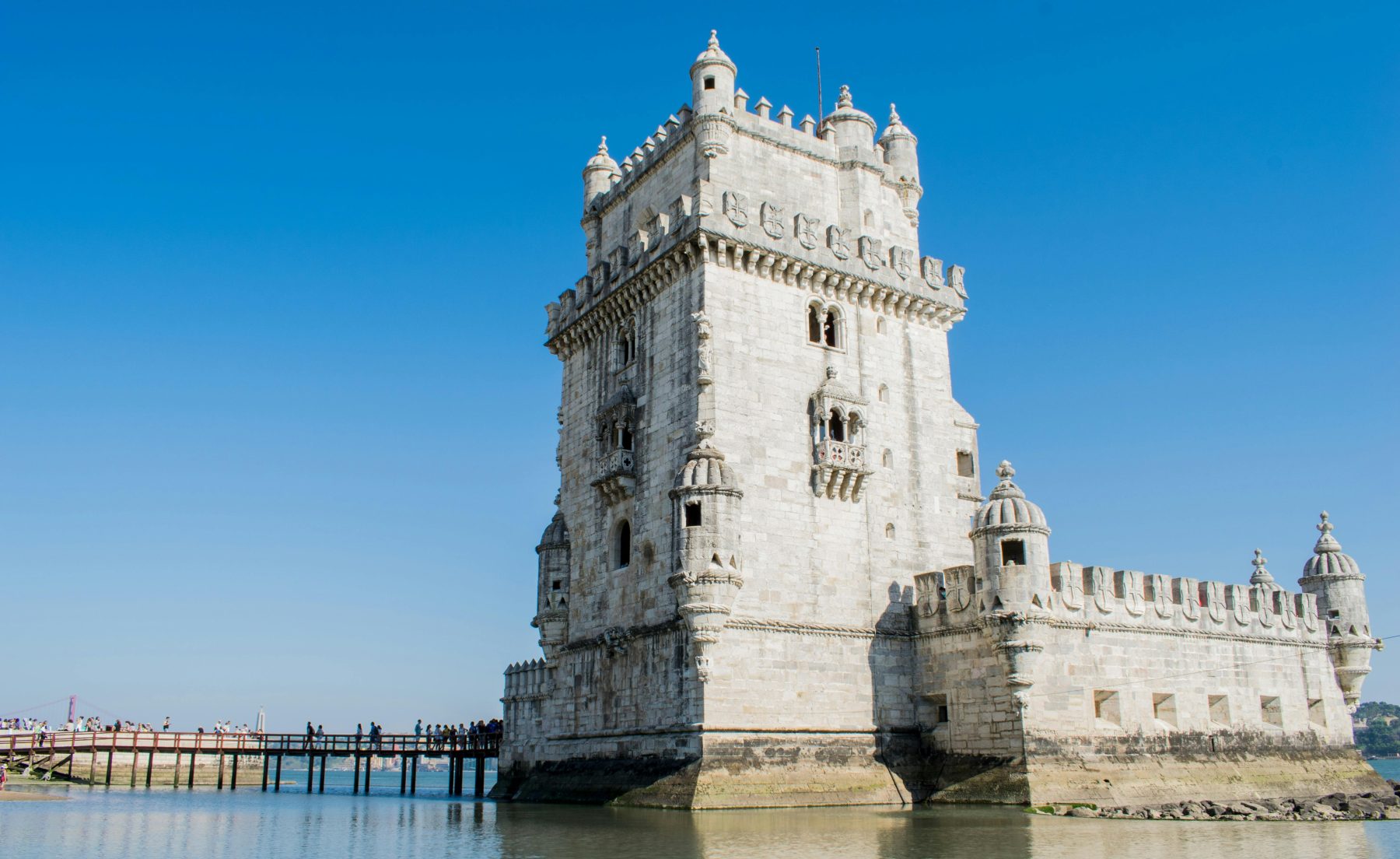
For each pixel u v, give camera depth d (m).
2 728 85.88
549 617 54.03
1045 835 32.88
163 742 78.75
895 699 47.94
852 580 48.16
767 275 49.31
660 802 43.09
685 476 45.00
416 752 71.75
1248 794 49.09
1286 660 55.12
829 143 54.88
